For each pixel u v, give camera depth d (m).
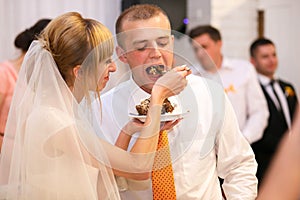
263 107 3.63
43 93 1.61
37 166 1.58
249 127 3.56
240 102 3.60
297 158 0.85
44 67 1.62
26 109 1.65
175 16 4.86
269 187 0.85
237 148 1.78
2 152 1.74
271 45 3.99
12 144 1.73
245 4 5.18
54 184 1.58
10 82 2.79
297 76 5.19
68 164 1.58
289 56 5.22
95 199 1.60
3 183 1.74
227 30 5.10
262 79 3.93
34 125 1.57
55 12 4.53
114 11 4.80
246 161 1.80
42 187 1.58
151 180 1.69
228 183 1.79
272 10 5.26
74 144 1.56
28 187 1.60
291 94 3.90
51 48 1.64
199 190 1.72
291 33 5.20
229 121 1.77
